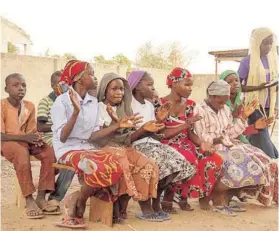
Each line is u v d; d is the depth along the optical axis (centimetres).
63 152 448
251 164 519
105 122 468
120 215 471
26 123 524
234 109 589
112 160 423
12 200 548
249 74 624
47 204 485
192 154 495
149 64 3061
